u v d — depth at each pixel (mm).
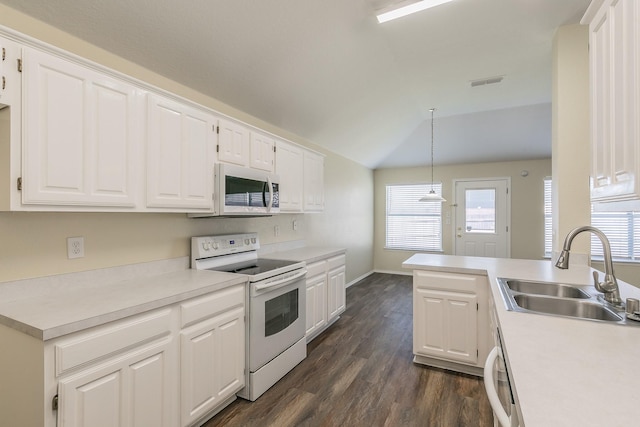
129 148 1713
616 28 1152
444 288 2521
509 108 4488
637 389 788
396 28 2596
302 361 2742
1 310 1391
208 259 2525
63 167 1429
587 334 1146
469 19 2473
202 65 2307
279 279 2398
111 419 1380
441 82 3656
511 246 5703
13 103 1277
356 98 3623
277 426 1914
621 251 4797
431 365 2660
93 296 1625
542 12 2385
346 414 2033
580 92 2545
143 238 2127
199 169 2143
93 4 1642
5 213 1516
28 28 1583
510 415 909
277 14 2168
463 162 6047
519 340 1095
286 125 3613
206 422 1945
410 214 6504
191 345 1760
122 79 1679
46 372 1183
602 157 1289
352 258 5668
